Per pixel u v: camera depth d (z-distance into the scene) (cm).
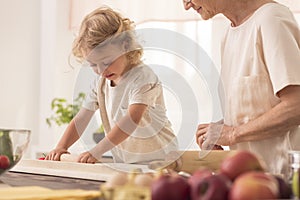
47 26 464
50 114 461
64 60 464
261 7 216
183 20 396
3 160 161
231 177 99
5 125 443
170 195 91
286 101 203
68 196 111
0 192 117
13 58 448
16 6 450
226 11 226
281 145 211
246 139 211
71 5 458
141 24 411
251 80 216
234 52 226
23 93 455
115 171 170
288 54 203
